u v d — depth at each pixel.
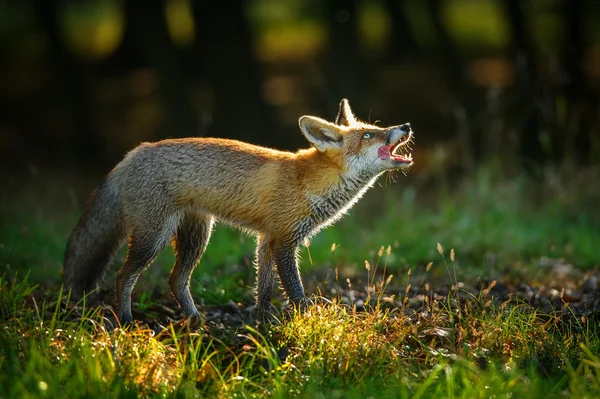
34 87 32.62
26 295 9.21
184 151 9.02
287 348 7.52
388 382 6.80
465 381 6.61
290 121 26.47
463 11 38.78
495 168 17.25
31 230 16.02
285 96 29.44
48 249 14.73
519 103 22.67
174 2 31.14
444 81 27.22
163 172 8.91
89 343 6.88
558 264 12.56
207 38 23.83
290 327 7.79
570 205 16.42
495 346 7.70
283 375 6.95
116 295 8.91
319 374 6.90
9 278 10.30
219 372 6.84
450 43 26.19
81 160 26.23
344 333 7.40
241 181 8.98
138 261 8.88
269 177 8.99
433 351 7.46
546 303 9.54
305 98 28.69
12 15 38.88
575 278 11.75
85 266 9.20
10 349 6.70
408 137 9.37
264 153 9.23
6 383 6.15
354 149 9.10
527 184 17.70
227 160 9.03
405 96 28.39
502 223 15.25
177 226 9.09
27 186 22.50
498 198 16.25
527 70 22.12
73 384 6.18
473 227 14.90
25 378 6.10
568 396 6.42
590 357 7.09
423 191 20.45
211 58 23.88
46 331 7.31
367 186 9.44
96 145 26.78
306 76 31.09
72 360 6.60
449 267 12.58
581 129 21.22
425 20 32.69
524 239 14.39
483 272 11.75
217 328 8.26
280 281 9.03
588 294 10.34
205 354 7.18
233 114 23.91
